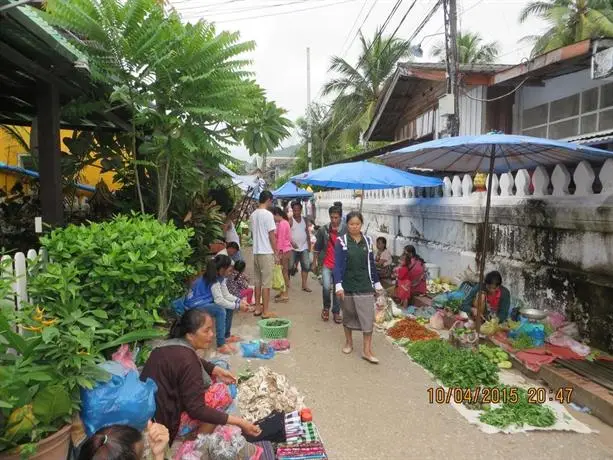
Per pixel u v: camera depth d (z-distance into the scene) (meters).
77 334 2.75
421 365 5.24
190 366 2.98
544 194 5.96
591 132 9.38
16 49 4.28
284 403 3.89
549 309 5.79
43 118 4.88
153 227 4.74
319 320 7.33
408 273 7.78
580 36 17.92
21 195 8.59
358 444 3.61
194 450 2.84
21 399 2.35
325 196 18.98
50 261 4.00
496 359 5.12
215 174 8.97
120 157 7.55
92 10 5.04
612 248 4.88
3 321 2.55
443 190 8.73
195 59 5.55
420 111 13.55
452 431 3.81
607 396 4.00
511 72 9.77
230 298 5.58
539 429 3.80
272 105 7.15
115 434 1.85
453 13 9.03
